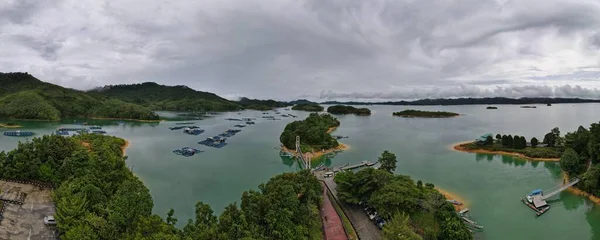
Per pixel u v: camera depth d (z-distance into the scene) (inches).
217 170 5162.4
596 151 4288.9
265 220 2378.2
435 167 5364.2
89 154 3745.1
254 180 4643.2
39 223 2524.6
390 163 4367.6
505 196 3937.0
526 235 2972.4
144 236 2052.2
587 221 3238.2
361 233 2741.1
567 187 3976.4
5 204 2736.2
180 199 3814.0
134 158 5856.3
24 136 7854.3
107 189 2888.8
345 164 5679.1
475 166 5433.1
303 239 2369.6
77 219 2383.1
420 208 2842.0
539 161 5703.7
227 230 2133.4
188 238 1936.5
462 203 3700.8
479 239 2886.3
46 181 3257.9
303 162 5654.5
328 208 3250.5
